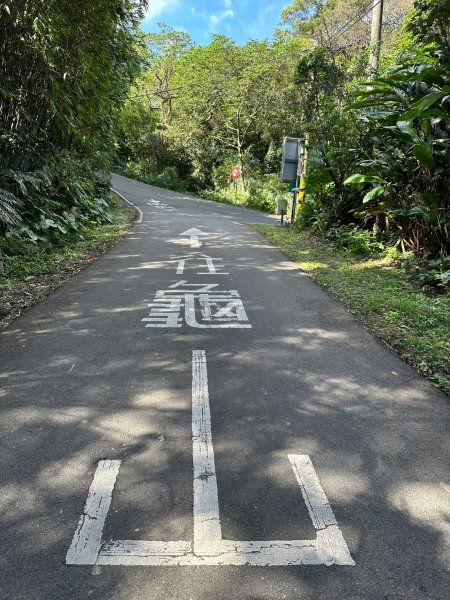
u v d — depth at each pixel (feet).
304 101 37.52
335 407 11.09
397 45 41.78
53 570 6.46
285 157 46.60
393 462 9.05
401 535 7.22
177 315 17.43
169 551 6.79
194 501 7.82
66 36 24.94
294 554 6.81
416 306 18.31
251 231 43.65
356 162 32.73
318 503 7.86
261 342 14.97
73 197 39.47
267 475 8.54
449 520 7.56
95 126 41.70
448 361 13.58
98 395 11.36
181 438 9.66
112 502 7.75
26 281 22.21
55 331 15.60
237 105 97.19
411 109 20.45
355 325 16.80
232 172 98.02
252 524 7.34
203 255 29.60
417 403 11.41
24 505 7.68
